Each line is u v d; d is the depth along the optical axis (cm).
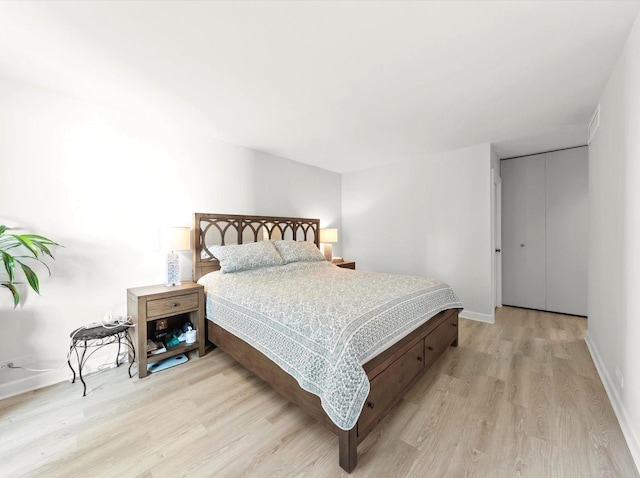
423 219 387
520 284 400
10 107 189
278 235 371
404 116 252
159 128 262
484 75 187
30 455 138
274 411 172
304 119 258
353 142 324
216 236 305
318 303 174
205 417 166
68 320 213
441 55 165
